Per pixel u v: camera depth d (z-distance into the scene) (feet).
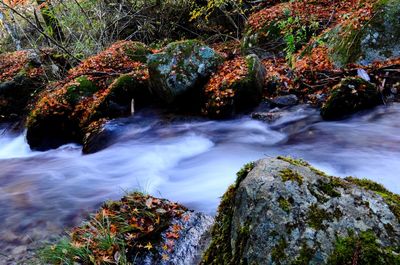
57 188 17.37
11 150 28.22
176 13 42.39
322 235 5.33
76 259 9.62
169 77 23.71
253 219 5.81
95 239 10.25
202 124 22.74
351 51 22.80
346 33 23.81
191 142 21.02
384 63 21.57
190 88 23.81
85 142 23.57
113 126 23.61
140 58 31.48
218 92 22.63
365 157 15.80
